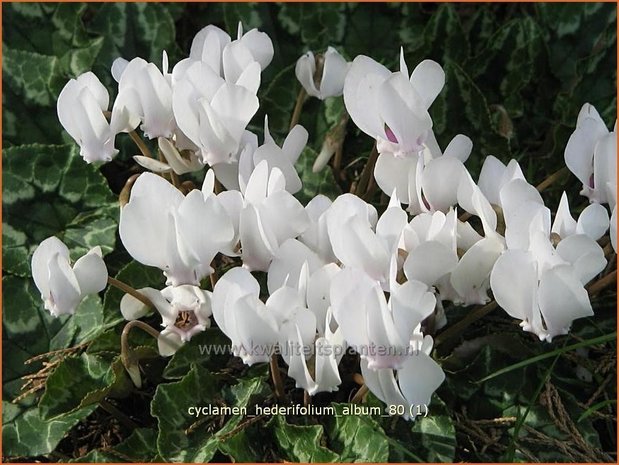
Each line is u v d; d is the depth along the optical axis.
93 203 0.36
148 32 0.40
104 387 0.32
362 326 0.27
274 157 0.31
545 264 0.28
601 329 0.34
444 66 0.38
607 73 0.40
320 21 0.41
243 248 0.29
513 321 0.34
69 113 0.31
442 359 0.32
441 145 0.38
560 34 0.42
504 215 0.29
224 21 0.41
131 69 0.31
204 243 0.28
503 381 0.32
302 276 0.28
